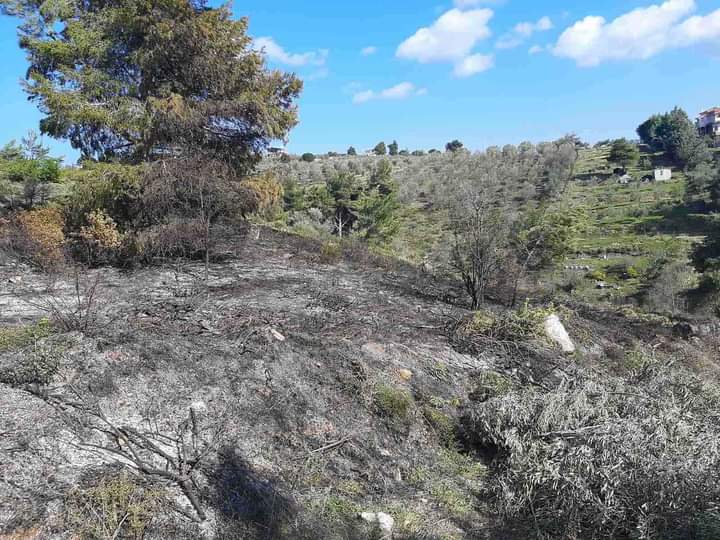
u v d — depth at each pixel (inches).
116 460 139.7
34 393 160.9
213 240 411.8
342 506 154.3
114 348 191.6
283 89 479.2
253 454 160.2
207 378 188.9
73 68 428.8
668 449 165.5
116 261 385.4
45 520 116.0
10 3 408.2
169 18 416.8
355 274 450.0
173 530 123.6
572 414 189.0
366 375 219.6
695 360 350.3
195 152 427.2
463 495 177.3
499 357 279.7
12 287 299.4
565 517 159.0
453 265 394.6
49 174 484.7
